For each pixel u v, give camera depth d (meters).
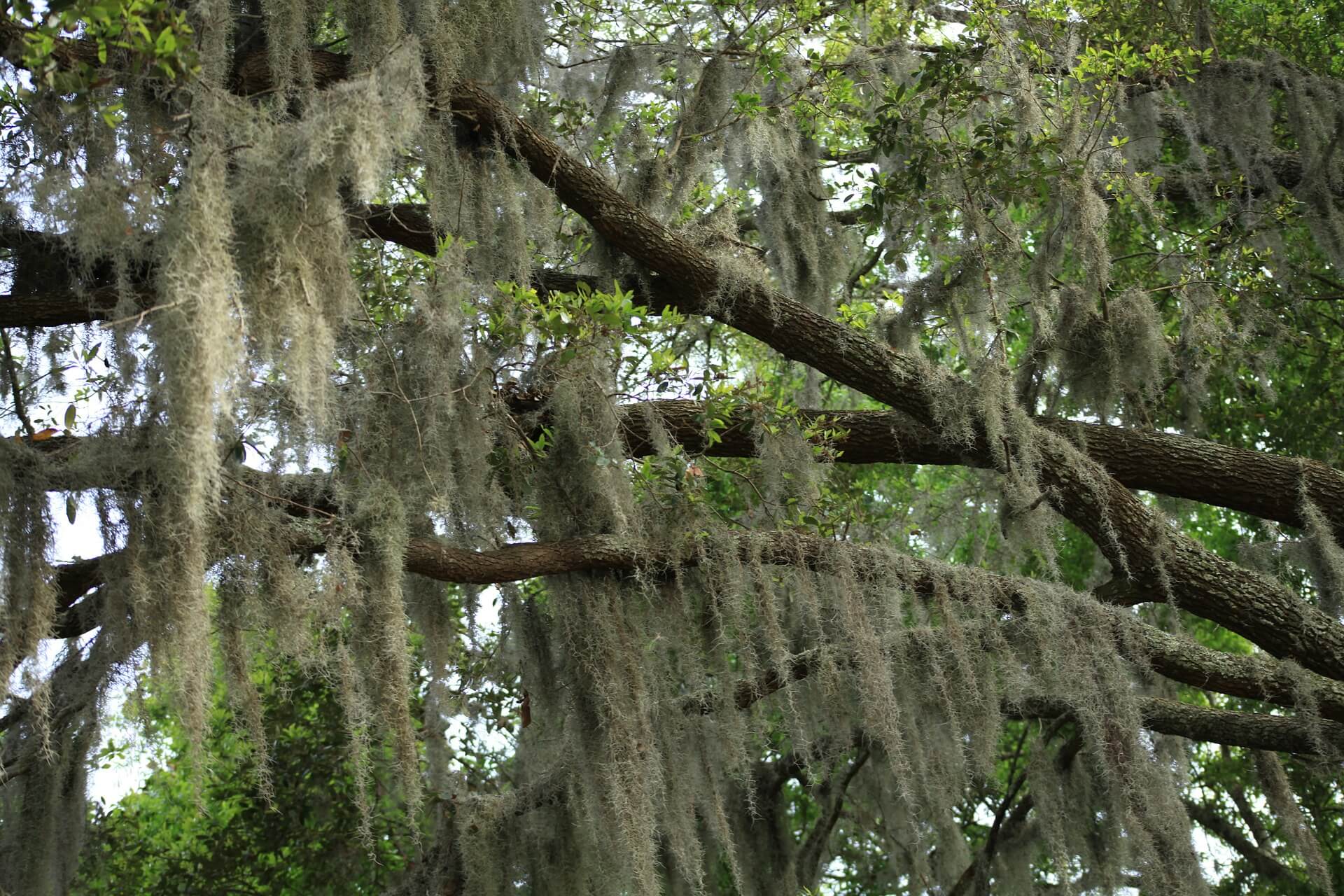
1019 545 6.80
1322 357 10.20
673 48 7.65
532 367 6.29
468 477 5.88
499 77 6.71
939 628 6.41
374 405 5.69
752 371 8.51
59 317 5.86
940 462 7.18
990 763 6.40
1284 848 9.78
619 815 5.70
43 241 5.96
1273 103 9.94
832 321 6.91
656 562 6.06
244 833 9.14
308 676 5.16
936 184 7.11
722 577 6.03
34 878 5.58
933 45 8.82
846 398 11.86
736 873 6.39
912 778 6.59
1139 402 7.48
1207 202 8.89
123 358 4.85
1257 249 8.83
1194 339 7.94
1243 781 9.89
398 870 9.15
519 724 9.03
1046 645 6.30
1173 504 7.98
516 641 6.33
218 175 4.55
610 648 5.91
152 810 10.52
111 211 4.81
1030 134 7.28
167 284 4.34
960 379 6.79
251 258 4.67
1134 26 8.90
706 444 6.52
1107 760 6.25
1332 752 6.62
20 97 5.48
